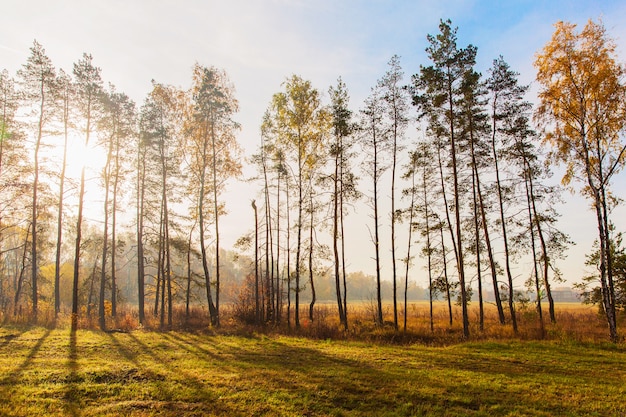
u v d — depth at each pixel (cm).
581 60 1939
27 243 2864
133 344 1494
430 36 2086
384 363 1236
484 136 2355
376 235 2500
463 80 2011
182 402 802
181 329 2264
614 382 1027
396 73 2489
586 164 1947
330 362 1241
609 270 1909
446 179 2539
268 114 2816
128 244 5653
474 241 2558
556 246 2478
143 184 2881
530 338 1877
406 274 2769
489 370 1154
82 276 4788
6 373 945
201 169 2836
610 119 1923
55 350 1277
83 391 844
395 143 2508
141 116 2770
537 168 2439
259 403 806
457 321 2983
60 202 2414
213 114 2705
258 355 1349
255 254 2797
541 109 2075
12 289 4512
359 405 820
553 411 798
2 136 2373
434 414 770
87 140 2333
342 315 2594
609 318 1783
